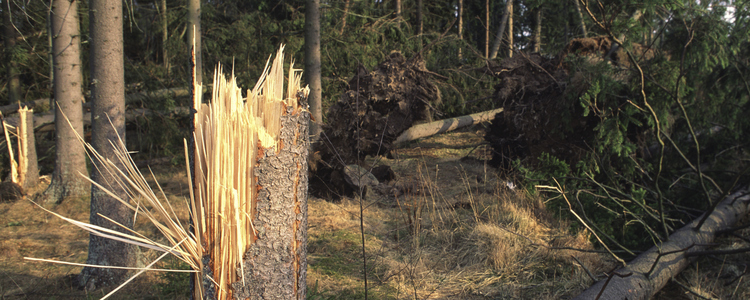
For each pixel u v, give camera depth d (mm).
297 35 11945
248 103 1541
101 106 3645
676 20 4703
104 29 3602
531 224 4875
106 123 3662
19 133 7523
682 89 4887
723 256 4176
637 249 4293
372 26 11250
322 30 10727
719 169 5668
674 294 3693
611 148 5648
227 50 11219
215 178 1489
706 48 4570
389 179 7527
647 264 3459
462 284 3752
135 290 3645
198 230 1554
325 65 10430
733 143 5797
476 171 8359
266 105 1552
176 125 10141
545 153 6719
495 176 7574
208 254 1539
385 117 6824
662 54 5266
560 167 5449
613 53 7047
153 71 11109
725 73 5430
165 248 1490
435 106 7660
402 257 4363
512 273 3922
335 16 11555
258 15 12625
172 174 8805
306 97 1643
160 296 3467
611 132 5070
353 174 6523
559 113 6410
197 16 6379
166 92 10320
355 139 6688
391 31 11055
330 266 4160
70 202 6414
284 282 1608
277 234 1572
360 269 4098
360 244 4730
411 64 7133
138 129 9914
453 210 5688
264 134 1523
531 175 5605
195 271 1565
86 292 3588
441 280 3840
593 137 6129
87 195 6777
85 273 3746
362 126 6777
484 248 4371
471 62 11039
